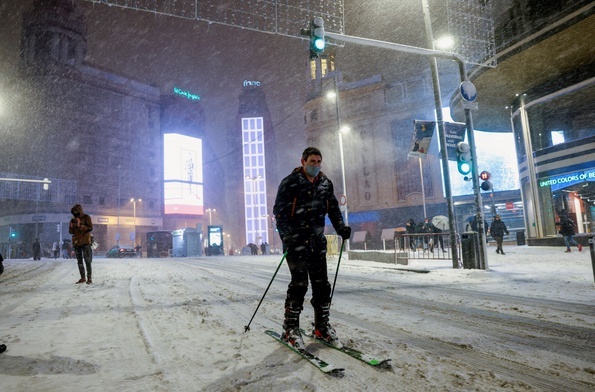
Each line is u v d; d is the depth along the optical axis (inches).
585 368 99.7
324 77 2082.9
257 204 4552.2
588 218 759.1
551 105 804.0
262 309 197.9
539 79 774.5
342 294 251.8
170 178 3216.0
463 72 412.5
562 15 579.8
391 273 403.2
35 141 2536.9
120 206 2847.0
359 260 619.8
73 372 103.0
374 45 377.4
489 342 127.4
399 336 137.0
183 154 3324.3
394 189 1819.6
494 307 193.9
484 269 382.6
